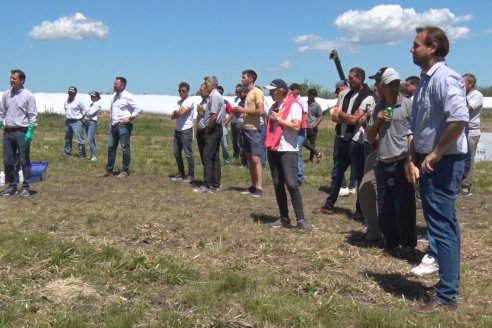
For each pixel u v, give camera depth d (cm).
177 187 1066
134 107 1178
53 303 456
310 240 668
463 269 563
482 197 1024
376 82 612
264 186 1090
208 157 1012
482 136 1742
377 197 621
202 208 857
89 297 469
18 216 752
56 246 593
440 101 438
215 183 1038
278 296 474
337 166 812
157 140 2273
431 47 446
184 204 894
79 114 1510
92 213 783
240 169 1287
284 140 705
